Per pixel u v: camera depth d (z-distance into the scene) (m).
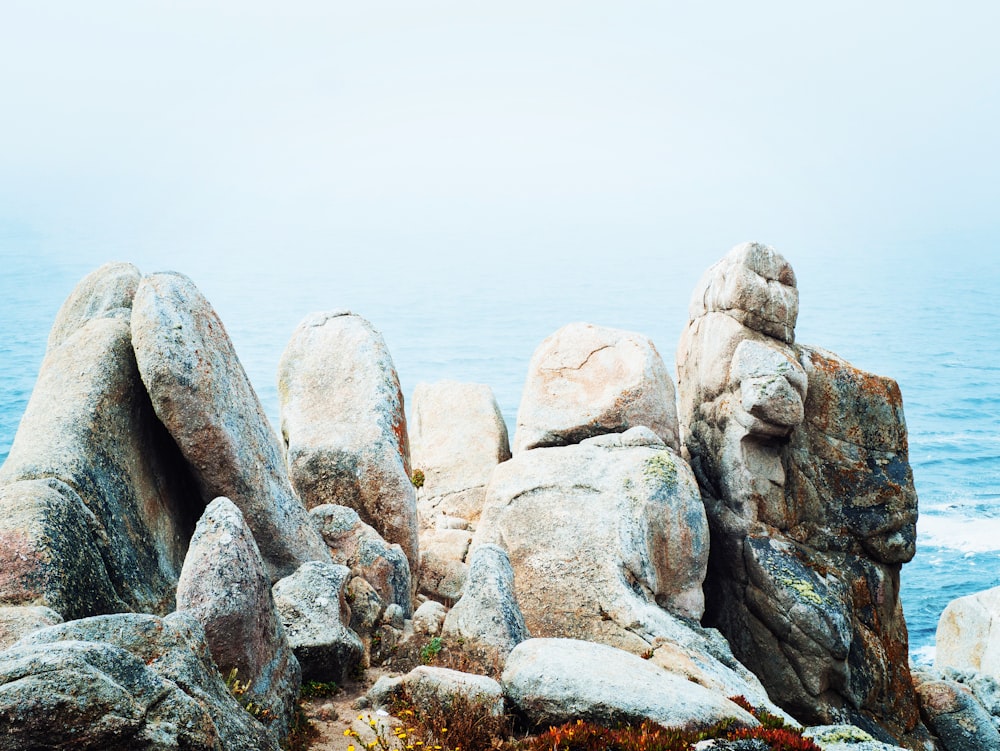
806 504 20.81
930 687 20.94
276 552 15.27
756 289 20.92
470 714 11.23
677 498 18.84
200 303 15.28
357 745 10.94
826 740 12.60
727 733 11.27
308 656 12.62
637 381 21.39
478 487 25.77
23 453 13.51
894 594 21.00
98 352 14.92
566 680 11.60
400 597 16.75
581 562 17.86
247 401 15.63
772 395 19.86
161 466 15.48
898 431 21.19
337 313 21.75
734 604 20.36
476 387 28.61
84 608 12.08
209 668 9.55
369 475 19.03
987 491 100.62
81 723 7.26
